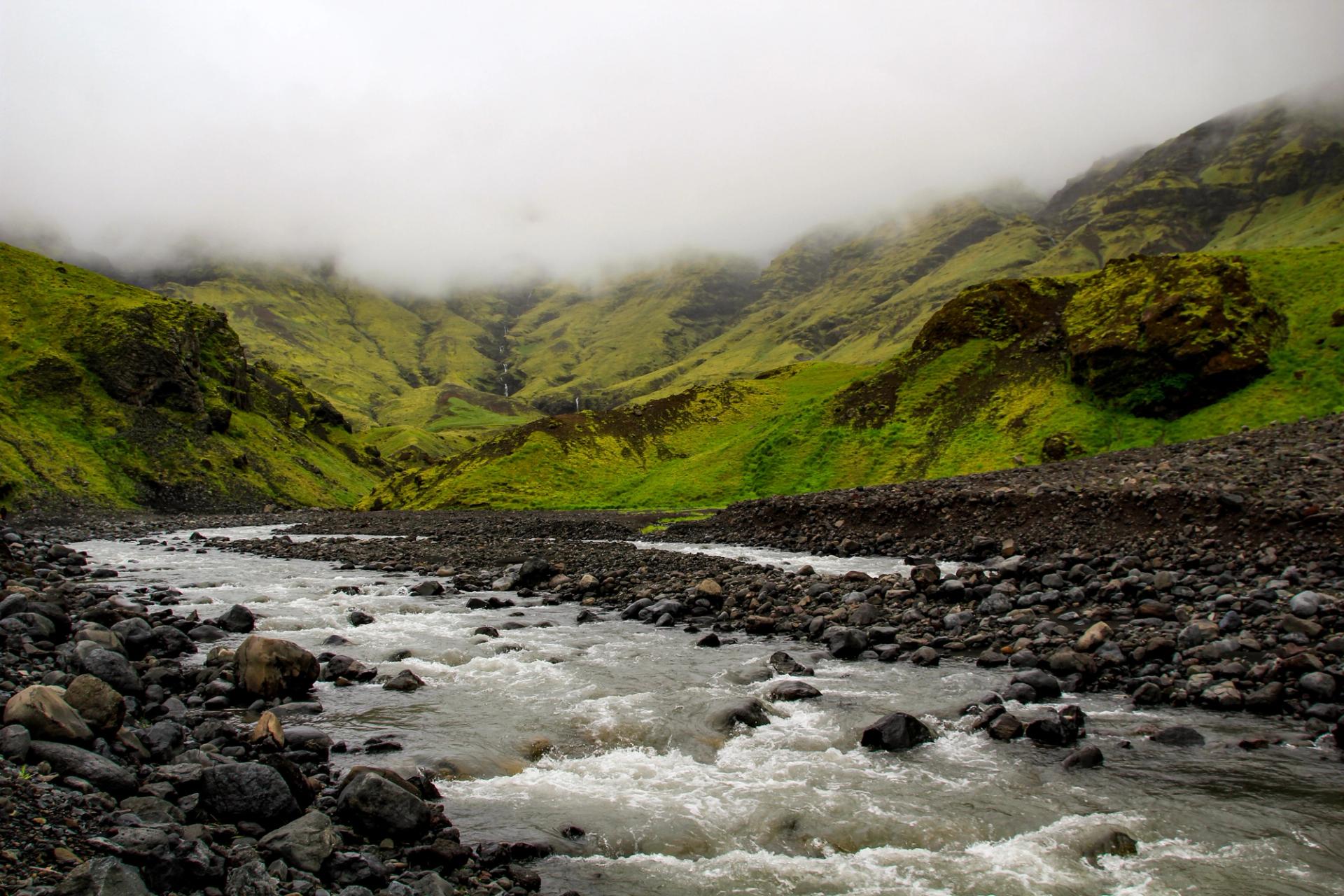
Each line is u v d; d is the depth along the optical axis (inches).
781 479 3535.9
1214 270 2999.5
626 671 786.2
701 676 768.9
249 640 678.5
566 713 645.3
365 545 2244.1
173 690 660.7
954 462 3004.4
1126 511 1293.1
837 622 976.9
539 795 483.8
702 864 403.9
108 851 310.7
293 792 413.4
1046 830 438.9
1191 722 600.1
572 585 1342.3
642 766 534.0
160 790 389.4
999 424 3144.7
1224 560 1029.2
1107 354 2947.8
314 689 713.6
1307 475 1206.9
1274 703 609.9
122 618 892.6
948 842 428.1
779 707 660.1
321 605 1182.9
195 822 376.5
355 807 399.9
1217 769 512.1
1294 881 383.6
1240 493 1162.6
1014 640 844.6
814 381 5600.4
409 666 802.2
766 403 5226.4
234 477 5428.2
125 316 5625.0
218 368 6884.8
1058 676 724.7
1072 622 888.3
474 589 1378.0
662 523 2723.9
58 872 291.9
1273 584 882.8
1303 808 456.8
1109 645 754.8
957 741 578.2
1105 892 378.3
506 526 2883.9
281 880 333.7
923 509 1695.4
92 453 4781.0
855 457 3417.8
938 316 3998.5
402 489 4977.9
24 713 409.4
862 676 758.5
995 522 1507.1
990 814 458.3
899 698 681.0
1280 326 2785.4
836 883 387.2
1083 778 505.4
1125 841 422.6
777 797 482.6
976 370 3622.0
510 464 4527.6
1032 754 548.7
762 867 402.3
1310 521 1024.9
